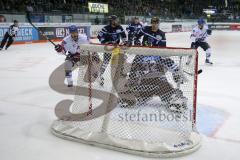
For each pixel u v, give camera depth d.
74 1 24.38
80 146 3.34
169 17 32.97
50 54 12.22
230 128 3.93
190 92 3.79
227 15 37.53
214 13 37.47
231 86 6.44
